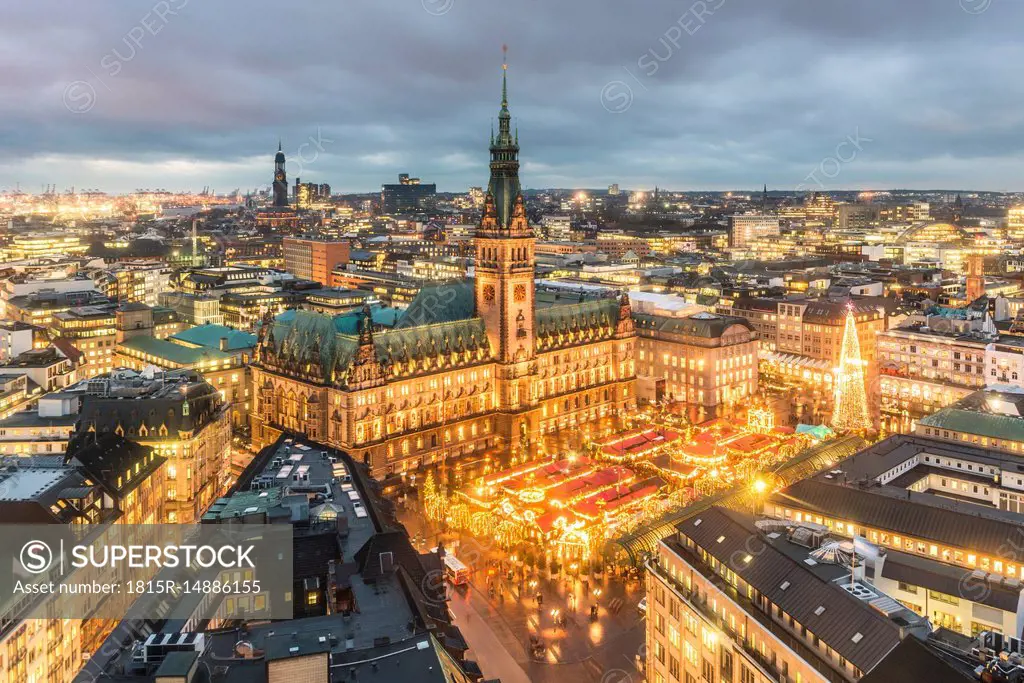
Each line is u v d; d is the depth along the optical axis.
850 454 189.62
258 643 85.56
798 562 99.25
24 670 110.31
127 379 199.38
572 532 157.25
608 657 124.44
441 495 185.12
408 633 87.69
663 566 115.69
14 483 138.25
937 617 109.25
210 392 195.88
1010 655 78.88
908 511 135.12
